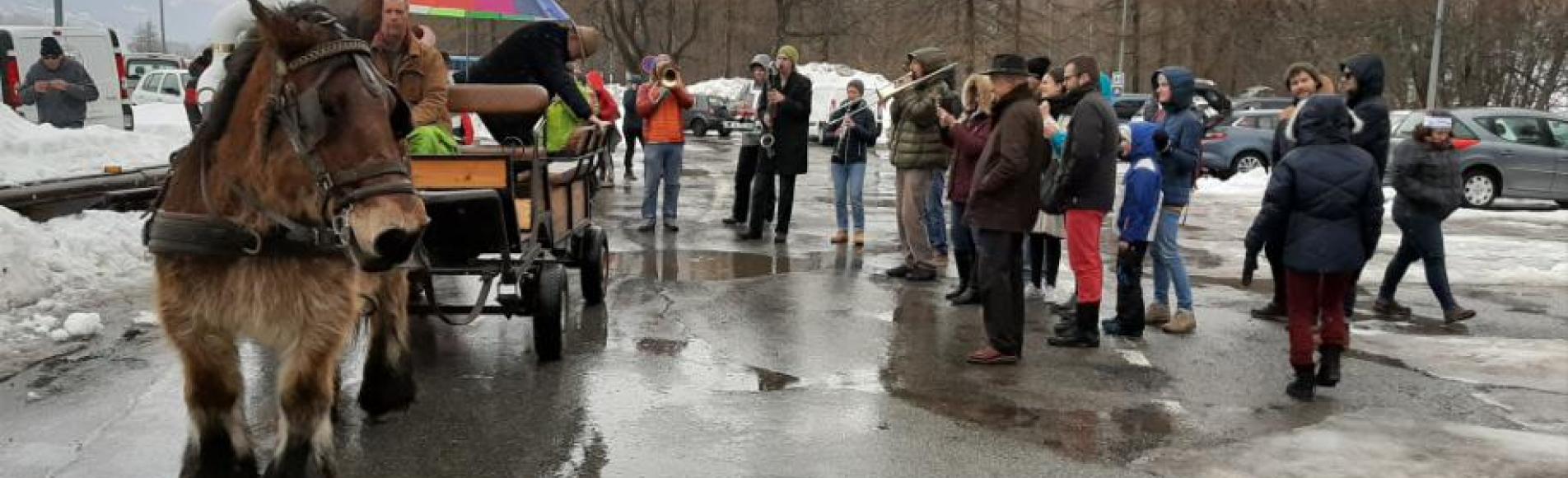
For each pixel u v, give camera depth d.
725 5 59.16
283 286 3.82
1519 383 6.71
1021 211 6.75
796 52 11.77
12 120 12.77
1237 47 43.84
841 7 56.91
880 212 15.28
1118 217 7.71
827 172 21.72
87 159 12.44
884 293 9.20
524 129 7.75
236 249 3.77
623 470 4.87
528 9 8.96
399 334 5.46
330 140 3.46
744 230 12.97
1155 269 8.13
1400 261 8.73
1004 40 42.12
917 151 9.72
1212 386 6.52
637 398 5.96
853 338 7.54
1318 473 5.01
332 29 3.67
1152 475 4.96
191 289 3.87
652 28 63.47
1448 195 8.39
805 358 6.93
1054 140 8.11
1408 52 36.91
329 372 4.04
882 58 54.25
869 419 5.70
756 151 12.96
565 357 6.79
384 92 3.61
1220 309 8.91
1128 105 26.86
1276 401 6.24
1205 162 22.70
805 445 5.26
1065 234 8.98
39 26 17.22
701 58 67.44
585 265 8.12
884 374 6.61
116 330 7.02
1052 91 8.28
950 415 5.79
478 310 6.11
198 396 4.03
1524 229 15.02
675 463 4.97
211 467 4.05
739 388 6.21
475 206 5.85
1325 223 6.11
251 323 3.87
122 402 5.57
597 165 8.35
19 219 8.34
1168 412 5.94
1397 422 5.85
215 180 3.78
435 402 5.82
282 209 3.72
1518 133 18.36
